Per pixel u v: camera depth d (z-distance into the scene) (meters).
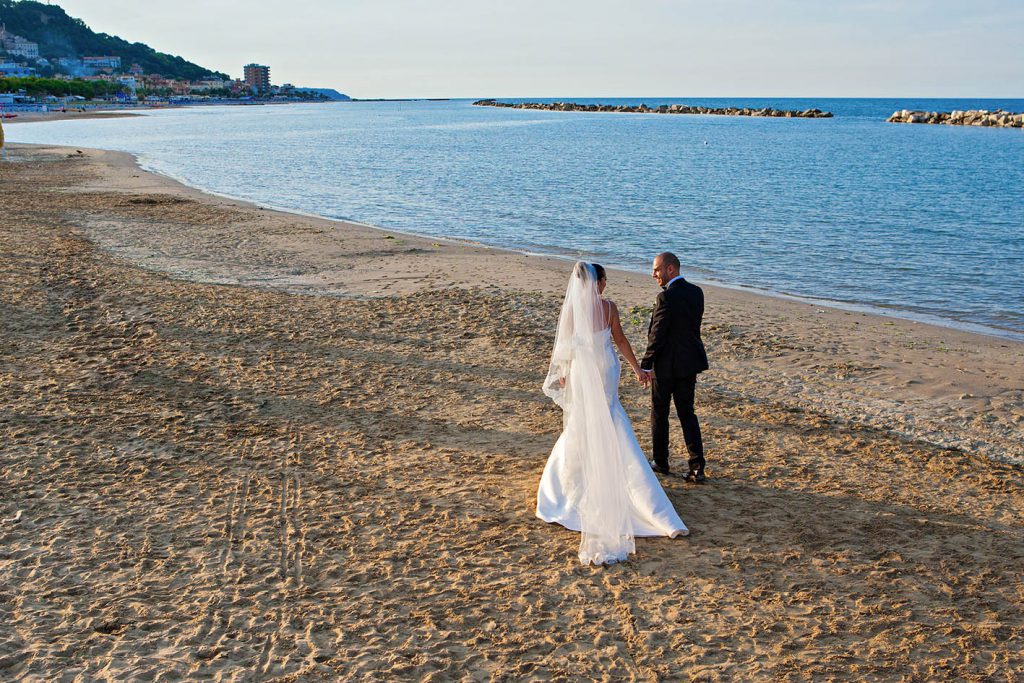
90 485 6.11
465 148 67.19
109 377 8.71
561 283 14.38
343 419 7.66
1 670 3.95
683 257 19.23
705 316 12.34
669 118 164.75
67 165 38.59
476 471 6.48
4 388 8.24
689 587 4.79
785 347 10.62
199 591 4.70
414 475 6.39
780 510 5.79
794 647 4.20
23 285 12.62
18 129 91.75
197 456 6.71
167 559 5.05
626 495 5.25
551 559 5.11
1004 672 3.98
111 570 4.91
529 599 4.66
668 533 5.37
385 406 8.05
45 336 10.11
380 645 4.20
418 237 20.61
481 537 5.39
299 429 7.38
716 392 8.75
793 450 7.03
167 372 8.94
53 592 4.66
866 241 21.58
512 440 7.18
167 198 26.28
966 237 22.20
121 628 4.32
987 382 9.24
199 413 7.73
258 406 7.96
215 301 12.23
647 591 4.75
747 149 66.62
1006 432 7.67
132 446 6.89
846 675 3.96
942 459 6.90
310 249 17.64
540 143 75.81
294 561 5.05
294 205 28.86
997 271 17.58
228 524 5.52
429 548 5.23
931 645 4.21
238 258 16.22
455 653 4.14
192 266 15.11
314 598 4.64
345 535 5.39
